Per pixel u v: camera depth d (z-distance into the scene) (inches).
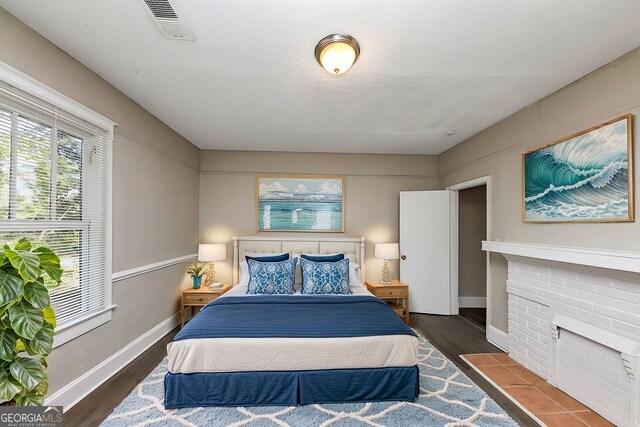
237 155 183.6
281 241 178.9
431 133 148.7
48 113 76.3
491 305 135.8
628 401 74.5
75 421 77.2
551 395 92.0
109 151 98.7
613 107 82.0
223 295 137.4
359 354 87.9
